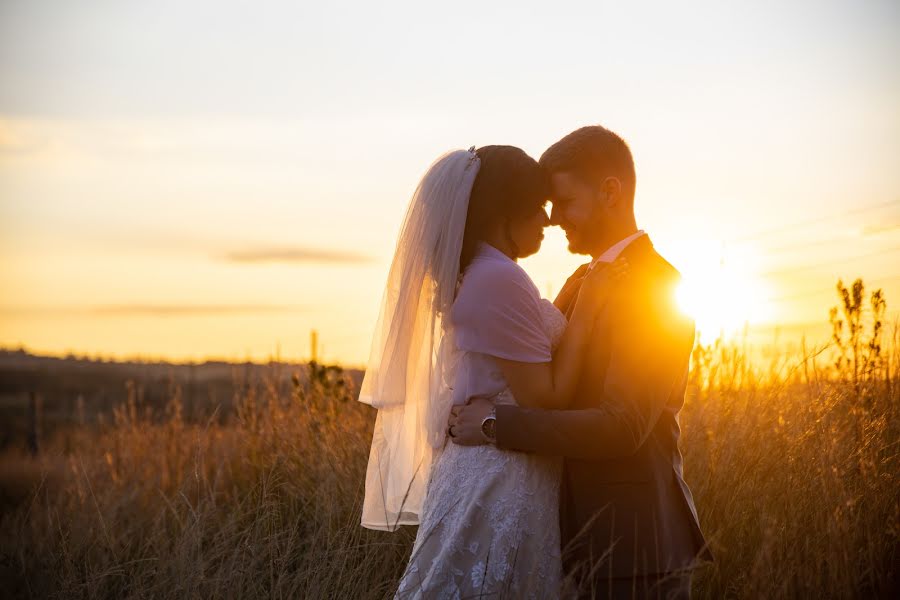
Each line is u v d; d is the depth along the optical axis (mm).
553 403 2566
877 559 2875
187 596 3102
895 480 3203
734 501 3256
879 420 3389
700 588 3102
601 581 2506
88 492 4707
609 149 2711
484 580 2475
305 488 4410
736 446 3516
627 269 2572
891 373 3697
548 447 2463
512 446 2510
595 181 2707
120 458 5777
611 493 2535
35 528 4172
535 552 2531
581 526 2545
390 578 3402
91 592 3336
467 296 2607
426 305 2795
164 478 5352
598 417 2441
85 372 39906
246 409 5586
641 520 2514
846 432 3393
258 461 4977
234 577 3186
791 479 3271
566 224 2777
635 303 2521
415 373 2836
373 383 2920
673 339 2518
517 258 2811
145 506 4926
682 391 2674
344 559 3207
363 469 4305
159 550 3662
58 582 3537
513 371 2564
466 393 2652
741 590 2953
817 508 3066
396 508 3006
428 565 2586
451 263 2695
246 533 3447
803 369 3836
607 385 2488
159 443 5871
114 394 26625
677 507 2652
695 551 2654
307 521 3928
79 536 3881
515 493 2547
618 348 2498
